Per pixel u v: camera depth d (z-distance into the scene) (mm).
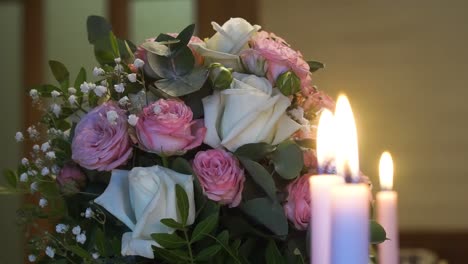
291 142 898
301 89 936
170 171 872
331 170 792
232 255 864
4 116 2900
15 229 2861
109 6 2850
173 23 2844
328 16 2846
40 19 2879
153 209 840
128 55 962
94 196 903
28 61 2881
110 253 877
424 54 2809
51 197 923
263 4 2865
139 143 878
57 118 960
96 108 900
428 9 2807
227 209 899
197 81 898
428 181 2801
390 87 2822
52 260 923
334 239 688
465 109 2785
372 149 2830
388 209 872
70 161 917
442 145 2797
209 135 891
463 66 2791
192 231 882
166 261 876
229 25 967
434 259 2445
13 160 2895
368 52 2832
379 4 2824
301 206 886
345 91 2840
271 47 931
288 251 893
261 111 890
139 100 896
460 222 2775
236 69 944
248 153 884
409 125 2816
